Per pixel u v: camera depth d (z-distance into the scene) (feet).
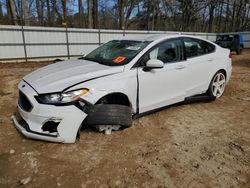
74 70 12.28
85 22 106.42
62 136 10.85
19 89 11.96
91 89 11.20
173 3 127.44
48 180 8.87
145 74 13.08
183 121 14.55
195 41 16.58
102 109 11.67
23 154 10.51
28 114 10.94
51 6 100.12
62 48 60.70
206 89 17.54
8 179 8.92
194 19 132.77
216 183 8.87
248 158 10.59
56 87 10.77
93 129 12.68
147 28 126.31
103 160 10.17
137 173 9.34
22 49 54.54
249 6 144.05
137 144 11.57
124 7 102.27
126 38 15.84
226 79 19.30
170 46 14.83
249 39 107.55
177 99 15.40
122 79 12.17
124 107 12.23
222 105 17.90
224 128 13.70
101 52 15.12
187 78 15.64
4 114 15.33
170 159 10.35
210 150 11.19
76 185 8.63
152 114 15.43
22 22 73.67
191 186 8.68
